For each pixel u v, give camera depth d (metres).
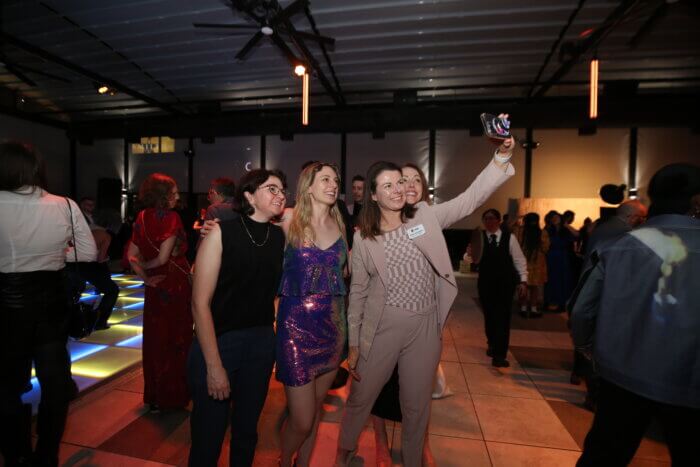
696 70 7.91
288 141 11.50
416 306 1.65
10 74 8.74
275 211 1.49
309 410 1.55
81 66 7.83
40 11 5.90
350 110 9.54
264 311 1.51
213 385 1.33
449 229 10.59
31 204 1.56
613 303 1.25
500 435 2.24
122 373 2.95
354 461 1.98
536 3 5.55
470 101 9.65
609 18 5.32
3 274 1.52
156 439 2.12
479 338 4.14
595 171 9.94
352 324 1.70
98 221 4.21
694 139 9.49
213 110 10.33
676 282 1.16
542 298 6.21
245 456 1.51
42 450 1.61
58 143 12.07
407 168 1.87
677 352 1.14
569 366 3.34
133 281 7.23
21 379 1.63
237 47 7.04
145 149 12.30
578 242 5.89
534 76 8.27
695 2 4.71
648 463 2.00
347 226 2.45
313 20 5.99
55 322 1.62
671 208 1.24
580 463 1.32
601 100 8.30
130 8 5.81
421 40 6.70
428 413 1.69
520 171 10.23
